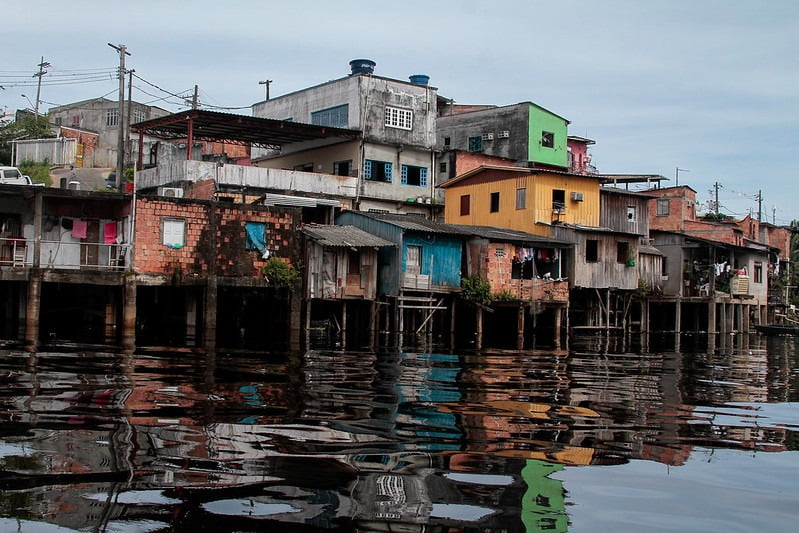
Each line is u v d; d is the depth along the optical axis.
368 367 17.94
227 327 30.94
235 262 28.17
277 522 6.05
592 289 38.91
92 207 28.75
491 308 33.62
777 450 9.73
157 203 26.94
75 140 52.69
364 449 8.57
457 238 34.28
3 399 11.20
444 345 27.02
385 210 42.19
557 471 8.03
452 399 12.95
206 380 14.19
